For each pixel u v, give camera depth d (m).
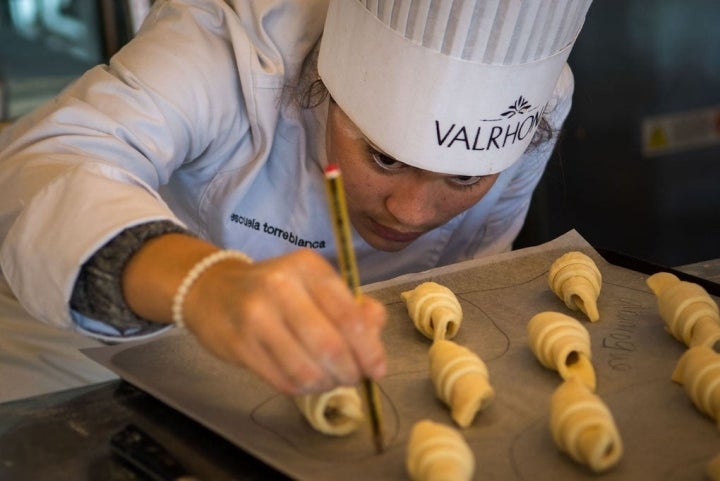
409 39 0.97
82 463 0.82
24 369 1.28
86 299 0.85
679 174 2.20
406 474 0.80
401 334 1.06
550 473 0.81
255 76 1.11
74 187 0.89
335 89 1.04
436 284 1.09
